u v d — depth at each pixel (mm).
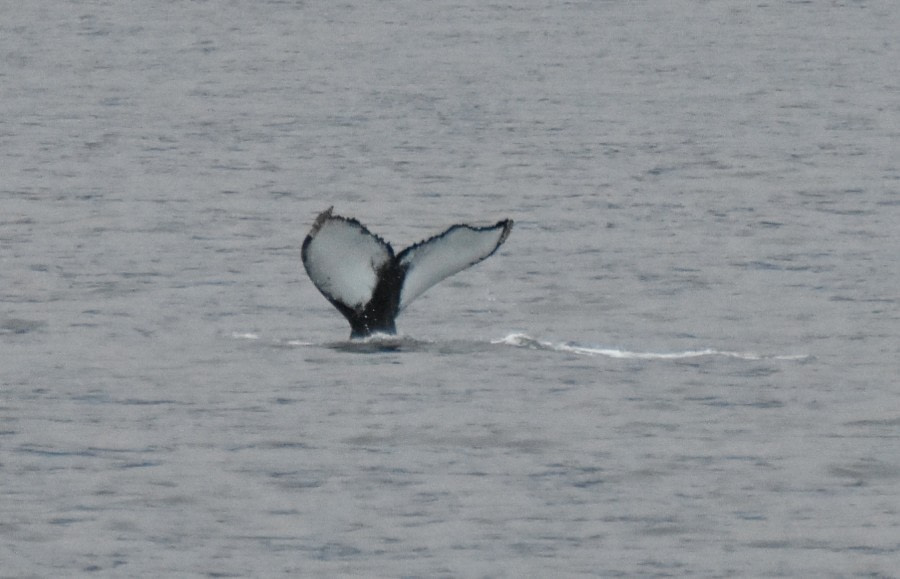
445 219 100938
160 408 50406
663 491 41906
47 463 44156
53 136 143125
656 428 48188
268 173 120375
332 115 163500
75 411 49969
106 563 36500
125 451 45438
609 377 54812
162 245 85812
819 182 113812
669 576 35906
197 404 50938
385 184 115438
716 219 97125
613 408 50594
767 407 50875
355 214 102250
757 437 47250
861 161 125688
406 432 47531
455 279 75750
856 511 40219
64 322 64938
